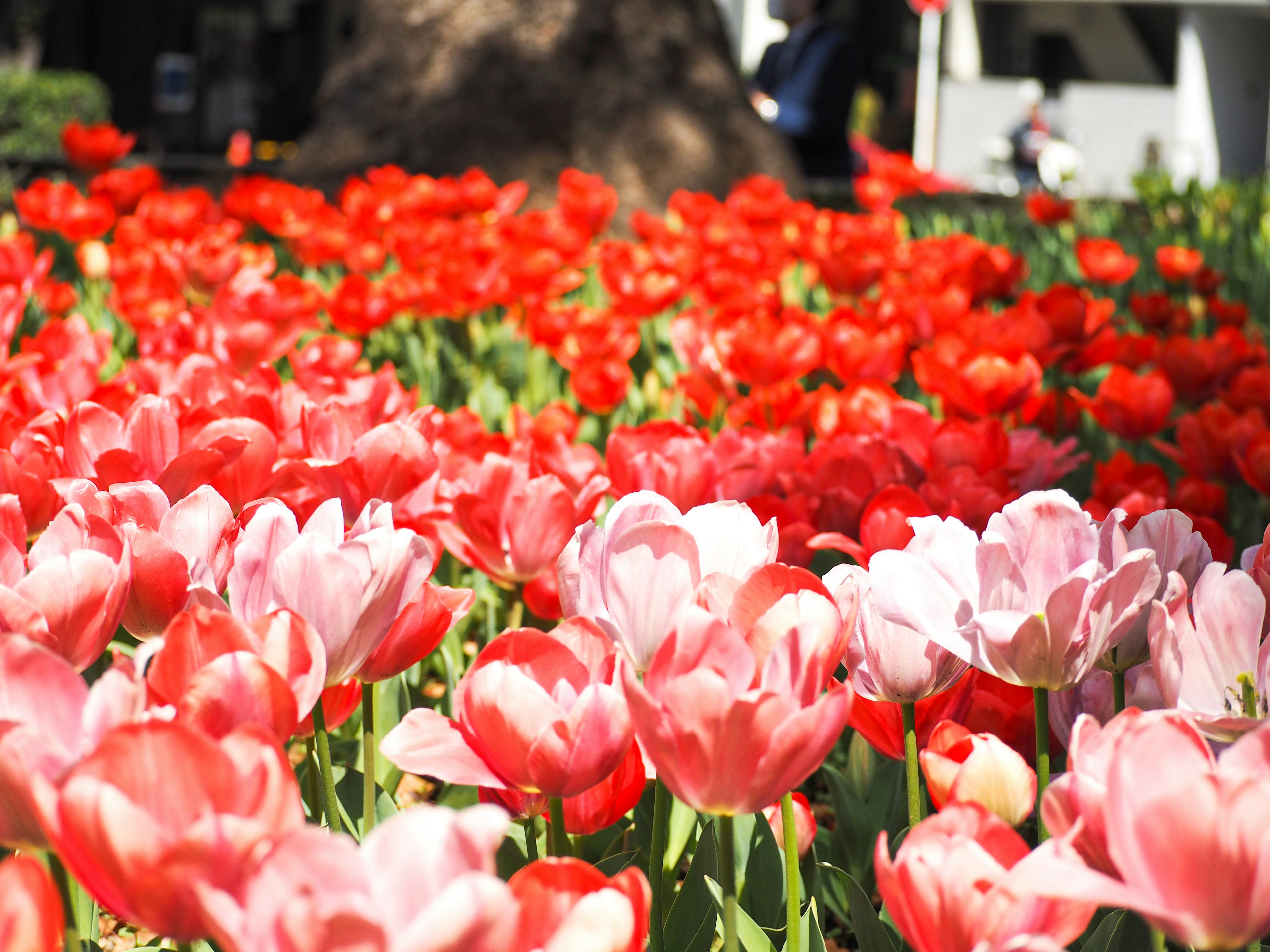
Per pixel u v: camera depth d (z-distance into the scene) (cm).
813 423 227
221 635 77
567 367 327
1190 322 376
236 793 61
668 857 121
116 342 373
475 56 747
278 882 56
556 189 728
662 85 757
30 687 70
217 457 137
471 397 323
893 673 100
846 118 930
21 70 1612
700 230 472
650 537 91
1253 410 207
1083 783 69
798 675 75
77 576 88
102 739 64
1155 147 1827
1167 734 66
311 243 430
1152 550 91
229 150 2089
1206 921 63
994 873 67
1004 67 2683
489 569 147
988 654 94
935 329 323
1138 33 2705
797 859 98
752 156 772
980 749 92
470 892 54
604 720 80
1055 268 579
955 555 99
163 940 130
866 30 2673
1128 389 245
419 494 151
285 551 89
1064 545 98
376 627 92
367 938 53
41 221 444
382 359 381
